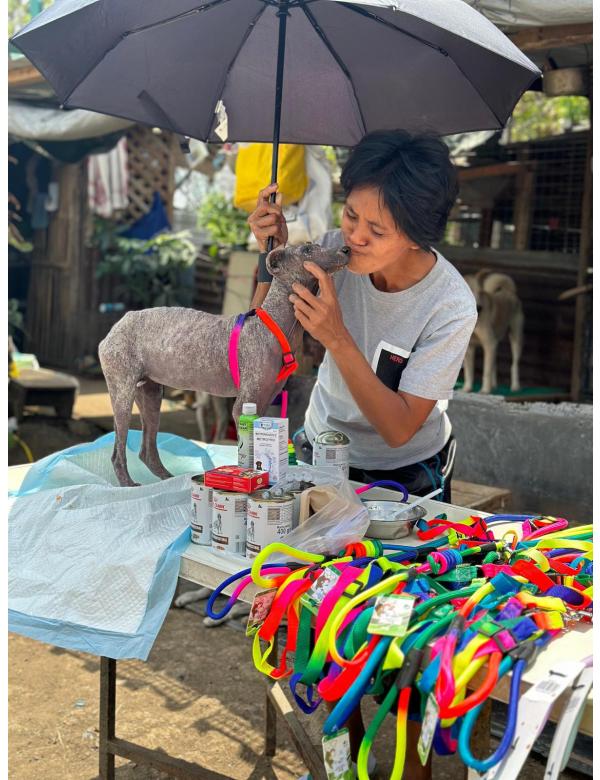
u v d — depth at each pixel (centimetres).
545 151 630
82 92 213
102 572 173
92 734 258
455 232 729
